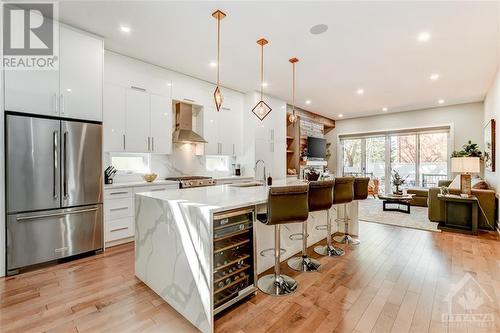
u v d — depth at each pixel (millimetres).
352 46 3359
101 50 3174
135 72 3826
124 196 3496
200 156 5184
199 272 1743
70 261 2898
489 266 2773
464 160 4297
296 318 1854
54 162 2777
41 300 2068
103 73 3201
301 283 2395
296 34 3047
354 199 3615
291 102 6523
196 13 2637
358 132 8461
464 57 3688
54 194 2777
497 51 3475
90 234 3074
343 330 1718
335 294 2193
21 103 2596
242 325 1772
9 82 2527
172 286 1987
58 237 2816
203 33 3057
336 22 2779
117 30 3014
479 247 3414
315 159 7777
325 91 5480
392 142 7836
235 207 1892
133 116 3807
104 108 3490
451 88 5191
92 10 2605
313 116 7824
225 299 1918
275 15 2654
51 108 2785
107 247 3354
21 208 2572
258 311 1942
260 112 3475
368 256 3098
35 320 1802
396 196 5672
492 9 2514
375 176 8180
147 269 2316
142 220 2408
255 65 4047
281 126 6250
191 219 1827
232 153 5449
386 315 1888
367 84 4969
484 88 5164
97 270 2658
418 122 7246
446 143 6844
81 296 2139
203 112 4867
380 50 3471
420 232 4148
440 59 3764
